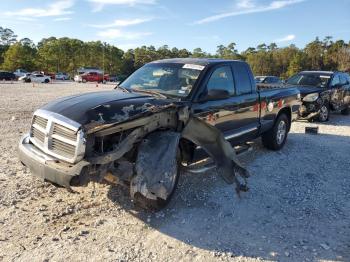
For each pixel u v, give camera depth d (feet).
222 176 17.40
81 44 368.27
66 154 14.80
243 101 22.53
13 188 17.85
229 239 14.39
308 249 13.87
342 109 51.08
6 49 357.20
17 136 29.01
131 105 16.26
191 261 12.81
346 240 14.66
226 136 21.25
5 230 14.10
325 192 19.86
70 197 17.25
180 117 16.65
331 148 30.19
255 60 395.14
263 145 28.37
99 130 14.23
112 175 15.23
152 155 15.38
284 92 28.14
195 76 19.62
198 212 16.56
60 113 15.46
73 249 13.11
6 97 66.69
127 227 14.89
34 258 12.44
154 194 15.20
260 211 17.03
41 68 331.77
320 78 48.49
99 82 196.13
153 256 13.00
